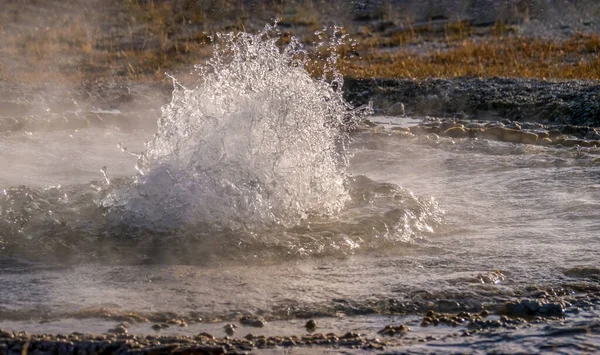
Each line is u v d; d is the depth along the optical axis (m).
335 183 19.94
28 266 14.95
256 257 15.70
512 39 71.75
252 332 11.91
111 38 76.06
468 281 14.08
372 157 27.70
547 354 11.06
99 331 11.80
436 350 11.20
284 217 17.98
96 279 14.26
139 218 17.22
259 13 81.50
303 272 14.81
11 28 78.62
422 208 19.30
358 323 12.39
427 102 44.88
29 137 32.50
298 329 12.09
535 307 12.81
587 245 16.48
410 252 16.31
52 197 19.23
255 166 18.56
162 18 80.75
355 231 17.33
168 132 19.34
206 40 73.69
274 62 20.88
